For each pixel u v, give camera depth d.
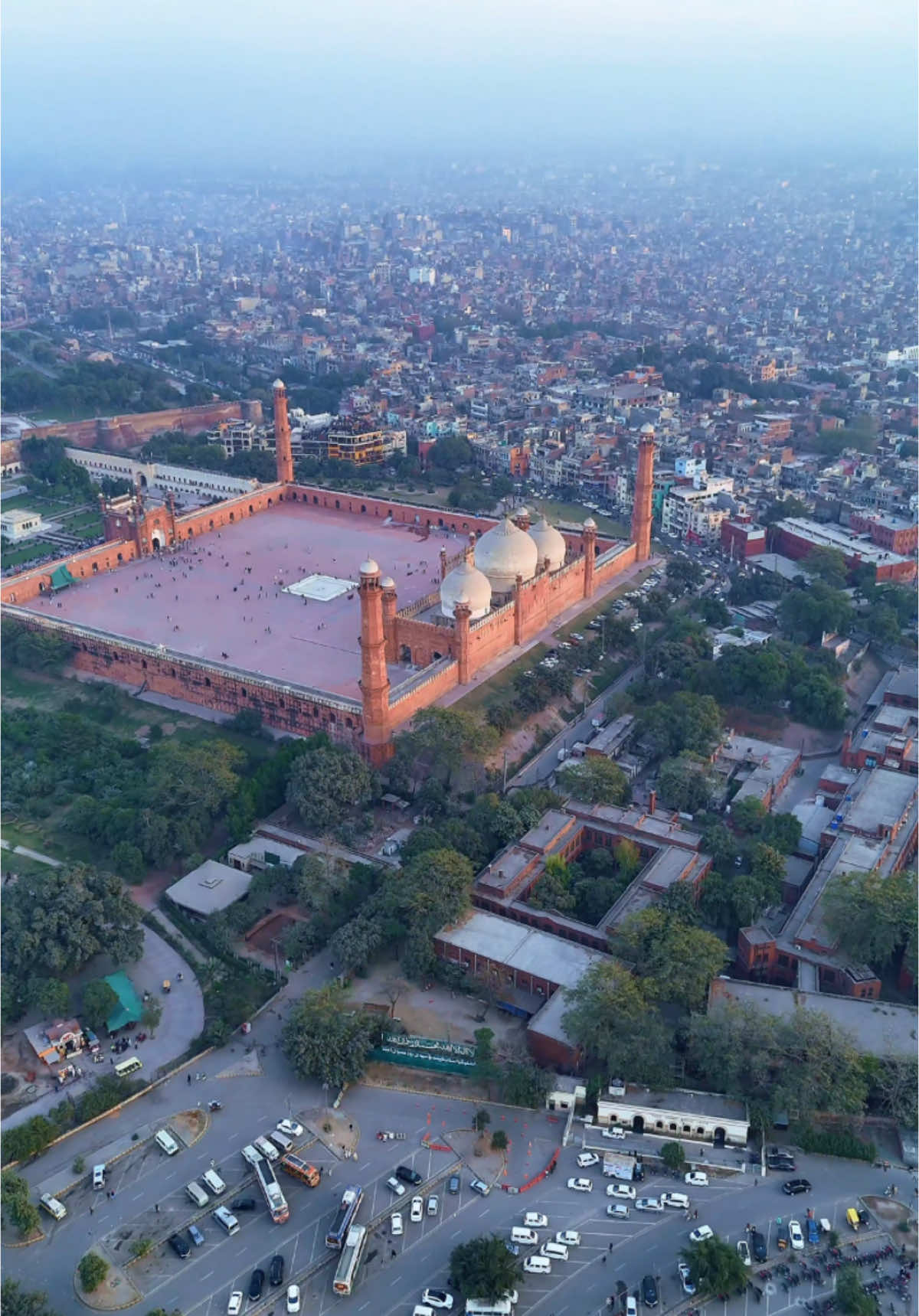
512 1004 196.62
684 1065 182.75
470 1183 164.50
